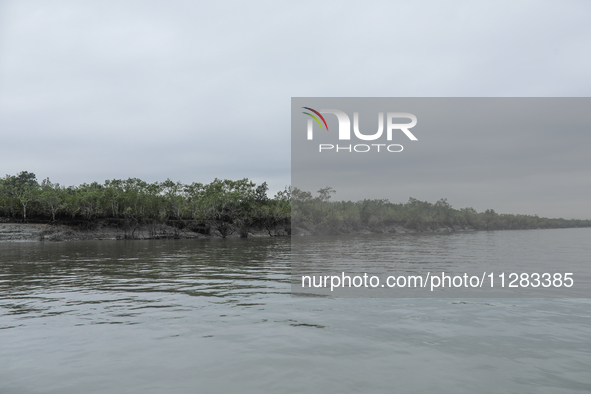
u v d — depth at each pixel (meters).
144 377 7.49
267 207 124.75
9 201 95.81
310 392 6.78
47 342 9.70
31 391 6.89
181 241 82.50
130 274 23.91
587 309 13.27
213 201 113.88
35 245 65.31
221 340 9.84
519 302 14.49
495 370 7.76
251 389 6.92
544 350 8.96
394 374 7.58
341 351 8.95
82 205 99.38
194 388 6.97
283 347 9.25
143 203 105.12
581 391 6.78
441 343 9.51
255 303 14.52
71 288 18.39
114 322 11.70
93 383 7.22
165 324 11.44
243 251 46.94
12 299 15.59
